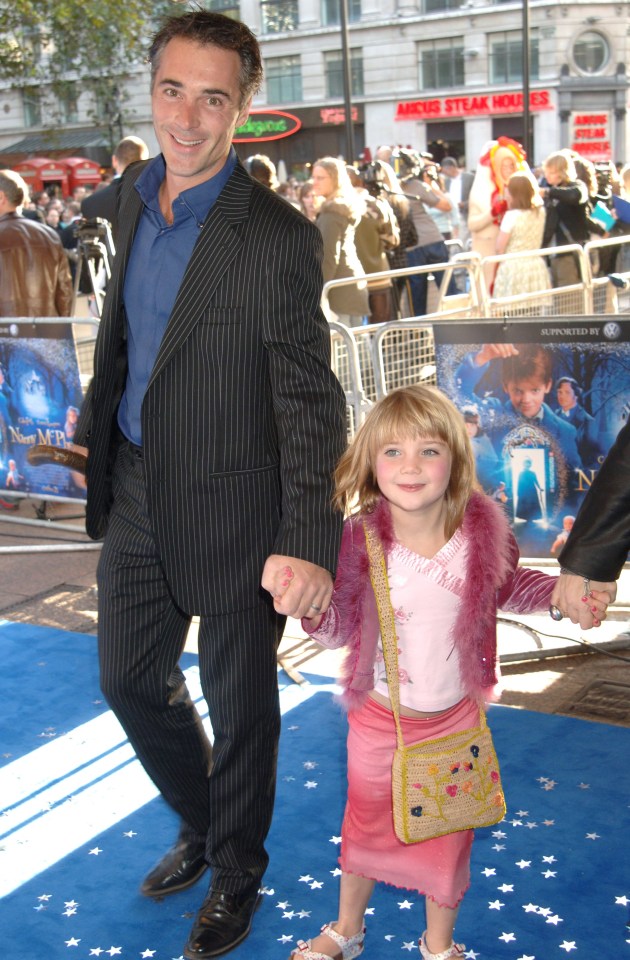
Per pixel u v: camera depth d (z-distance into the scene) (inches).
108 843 121.3
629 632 167.3
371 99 1413.6
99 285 313.4
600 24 1323.8
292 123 1396.4
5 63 905.5
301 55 1438.2
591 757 132.3
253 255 89.9
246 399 92.4
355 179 389.7
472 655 86.8
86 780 134.9
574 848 114.6
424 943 92.2
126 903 110.7
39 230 263.4
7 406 222.8
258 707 98.7
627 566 183.5
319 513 88.7
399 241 355.9
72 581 208.4
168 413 92.4
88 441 99.5
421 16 1368.1
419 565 86.2
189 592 96.0
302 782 131.2
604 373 155.0
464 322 163.3
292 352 90.4
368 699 90.2
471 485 87.2
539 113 1344.7
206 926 100.9
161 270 93.6
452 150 1408.7
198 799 109.2
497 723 142.2
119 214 97.9
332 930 94.6
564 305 291.1
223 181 92.7
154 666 100.9
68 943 104.7
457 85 1379.2
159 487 94.1
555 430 160.6
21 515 254.1
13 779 135.6
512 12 1327.5
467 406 165.8
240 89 90.2
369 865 90.9
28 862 118.2
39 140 1520.7
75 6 814.5
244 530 94.8
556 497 163.0
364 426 87.2
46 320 210.4
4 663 170.9
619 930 101.6
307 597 86.1
